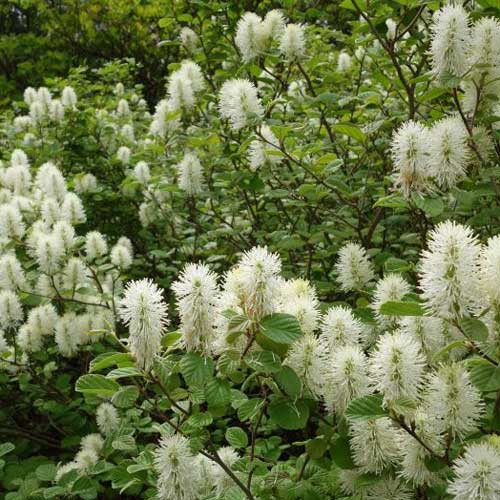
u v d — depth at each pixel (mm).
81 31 2977
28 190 1066
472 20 617
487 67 493
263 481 449
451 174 468
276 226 933
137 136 1411
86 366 840
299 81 1029
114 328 830
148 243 1163
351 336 418
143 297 367
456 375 346
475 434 383
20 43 3090
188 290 364
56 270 796
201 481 453
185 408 440
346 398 381
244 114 646
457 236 336
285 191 735
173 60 2674
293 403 397
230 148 836
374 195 773
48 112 1229
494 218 638
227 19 966
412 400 340
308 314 402
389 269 531
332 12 1521
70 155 1246
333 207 943
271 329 355
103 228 1204
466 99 542
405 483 387
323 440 405
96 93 1929
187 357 368
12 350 828
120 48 2855
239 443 473
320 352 396
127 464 472
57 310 912
